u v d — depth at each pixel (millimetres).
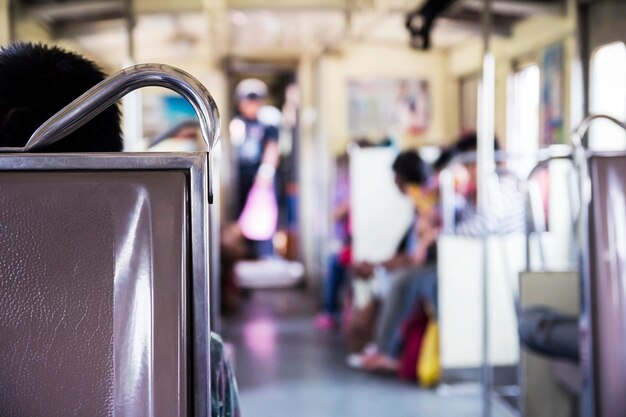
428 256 5410
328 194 8258
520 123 4273
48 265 931
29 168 945
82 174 940
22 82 1178
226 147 10070
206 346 954
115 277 932
